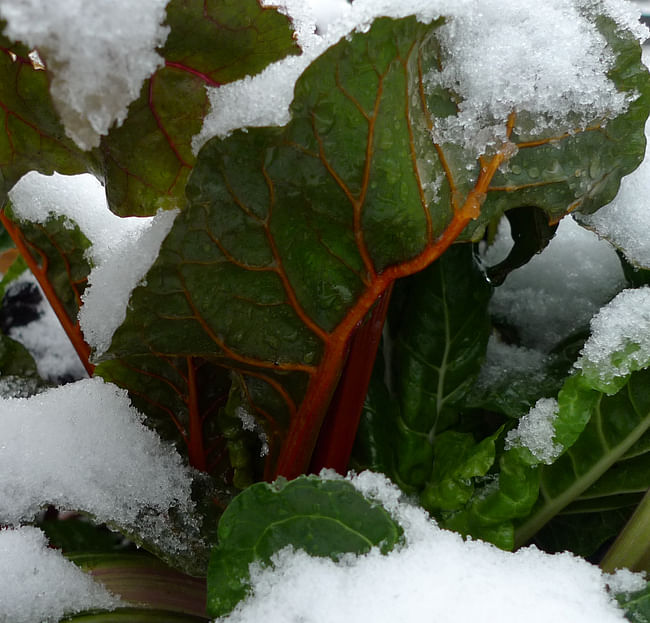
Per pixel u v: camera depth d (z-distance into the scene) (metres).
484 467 0.57
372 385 0.64
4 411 0.62
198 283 0.54
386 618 0.50
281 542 0.53
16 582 0.58
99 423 0.62
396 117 0.51
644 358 0.56
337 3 0.69
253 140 0.51
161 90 0.53
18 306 0.78
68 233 0.64
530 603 0.51
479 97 0.53
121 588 0.61
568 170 0.55
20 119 0.54
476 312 0.63
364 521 0.53
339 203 0.53
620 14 0.55
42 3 0.49
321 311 0.56
